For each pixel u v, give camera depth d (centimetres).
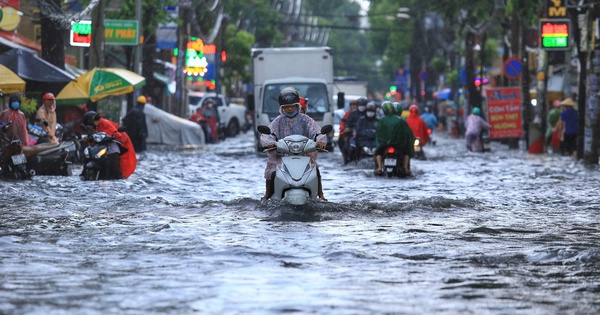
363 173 5406
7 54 6575
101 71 6962
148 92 11075
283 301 1598
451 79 17112
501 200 3791
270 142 3253
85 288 1711
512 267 2025
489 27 11775
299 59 8575
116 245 2334
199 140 9856
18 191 3884
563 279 1866
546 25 6769
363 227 2777
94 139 4678
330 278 1850
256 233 2600
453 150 9238
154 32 10781
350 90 13725
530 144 8512
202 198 3788
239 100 16488
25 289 1694
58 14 6950
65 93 6869
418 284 1792
